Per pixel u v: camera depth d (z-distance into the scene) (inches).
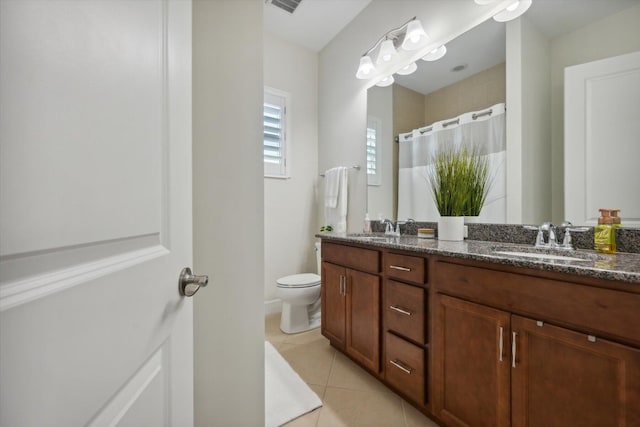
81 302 12.9
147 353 18.5
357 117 96.9
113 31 15.4
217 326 35.2
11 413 9.7
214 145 35.2
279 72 107.4
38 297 10.8
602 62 46.6
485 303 39.8
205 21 34.8
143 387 18.0
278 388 58.9
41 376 10.8
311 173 115.9
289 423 49.4
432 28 73.2
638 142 43.3
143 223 18.3
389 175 85.3
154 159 19.9
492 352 38.7
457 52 67.5
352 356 66.7
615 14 45.4
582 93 48.5
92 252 13.8
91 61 13.7
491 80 61.0
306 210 114.5
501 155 58.8
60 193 11.9
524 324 35.3
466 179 62.1
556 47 51.4
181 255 24.1
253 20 38.8
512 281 36.6
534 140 54.0
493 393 38.5
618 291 28.3
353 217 98.5
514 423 36.2
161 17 21.3
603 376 29.1
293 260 111.2
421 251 49.1
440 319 46.1
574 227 47.1
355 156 97.7
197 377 33.6
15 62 10.1
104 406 14.3
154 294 19.6
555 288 32.7
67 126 12.2
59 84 11.8
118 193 15.7
